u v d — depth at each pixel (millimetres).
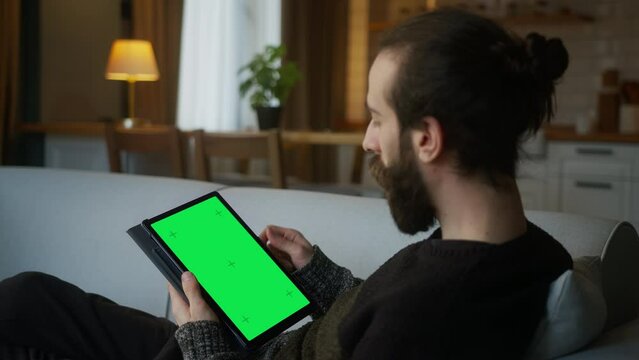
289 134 3717
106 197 1791
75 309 1312
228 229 1136
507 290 813
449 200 821
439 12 816
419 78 776
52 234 1794
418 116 783
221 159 5234
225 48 5277
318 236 1512
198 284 1010
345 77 6441
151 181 1812
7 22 3969
